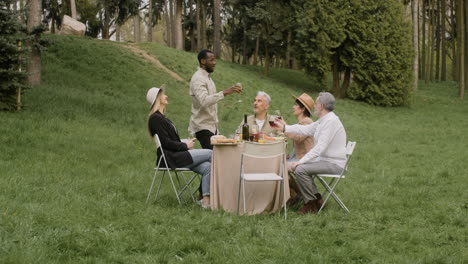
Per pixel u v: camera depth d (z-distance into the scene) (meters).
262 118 7.25
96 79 21.98
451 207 6.87
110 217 5.63
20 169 8.37
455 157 12.90
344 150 6.56
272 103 25.36
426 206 6.94
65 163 9.38
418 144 16.52
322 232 5.33
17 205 5.71
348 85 32.06
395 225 5.83
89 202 6.34
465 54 40.53
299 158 7.10
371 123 23.86
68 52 24.08
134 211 6.02
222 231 5.25
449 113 29.36
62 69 21.80
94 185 7.68
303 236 5.14
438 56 44.50
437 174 10.00
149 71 25.03
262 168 6.44
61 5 42.91
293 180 7.05
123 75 23.22
